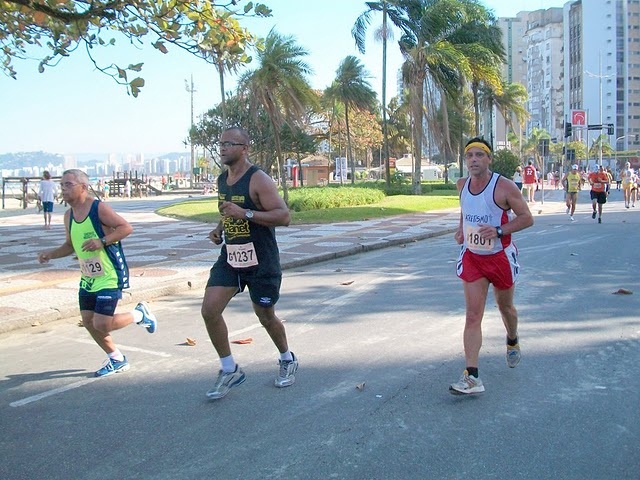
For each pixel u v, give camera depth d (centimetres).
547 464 380
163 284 1005
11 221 2606
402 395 502
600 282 969
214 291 504
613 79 12056
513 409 468
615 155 10425
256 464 390
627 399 483
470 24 3631
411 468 378
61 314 838
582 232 1723
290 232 1834
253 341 683
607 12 12006
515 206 488
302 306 861
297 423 452
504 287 509
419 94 3572
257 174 498
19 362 636
